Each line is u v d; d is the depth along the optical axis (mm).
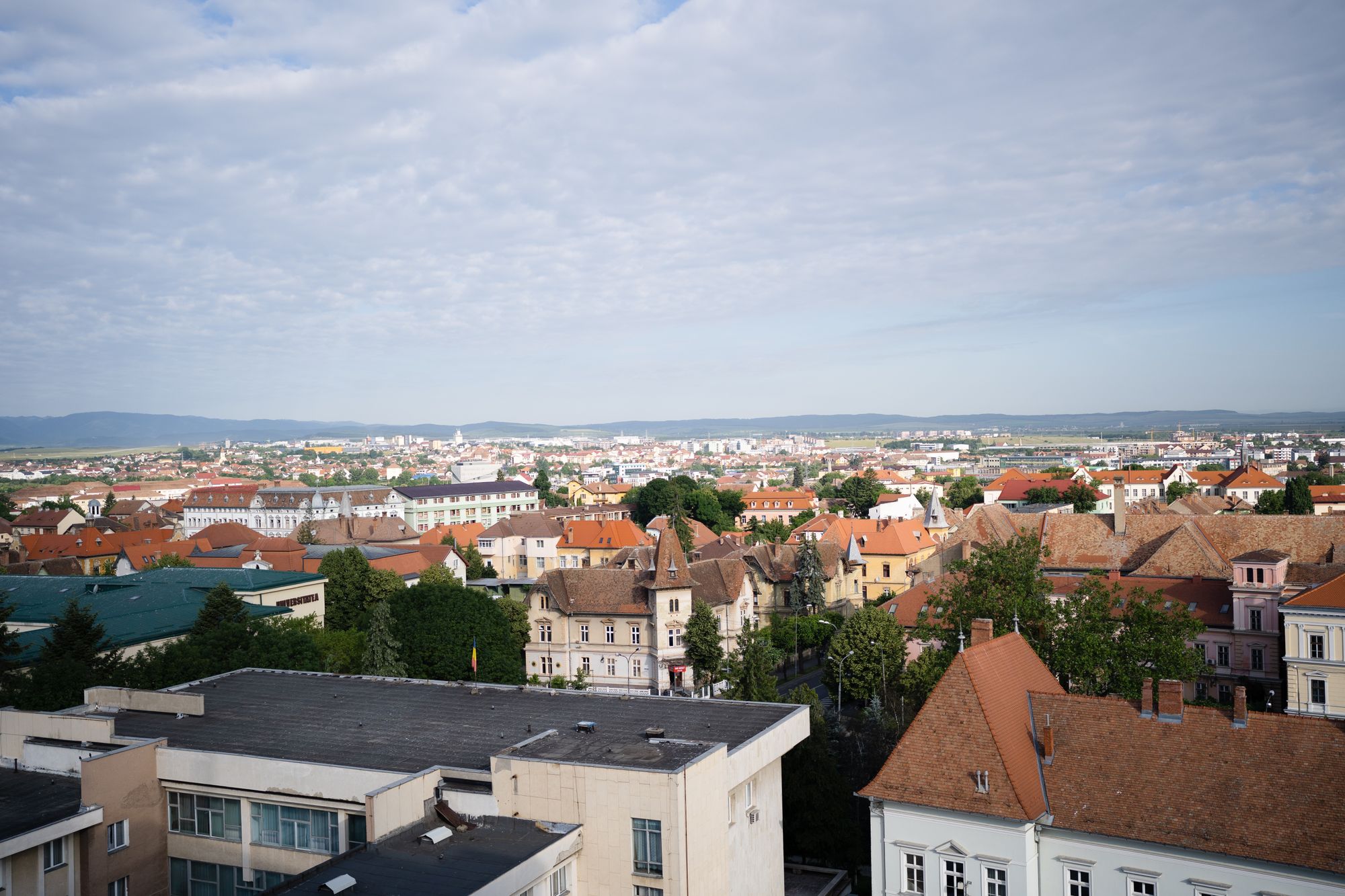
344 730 63781
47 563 194375
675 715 64562
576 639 132875
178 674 88312
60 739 61594
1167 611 80875
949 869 53594
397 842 48469
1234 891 47312
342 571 150125
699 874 49688
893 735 87250
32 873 51000
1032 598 80125
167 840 58781
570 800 49969
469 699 70500
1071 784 53094
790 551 172000
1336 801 47094
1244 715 51812
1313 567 104500
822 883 71625
